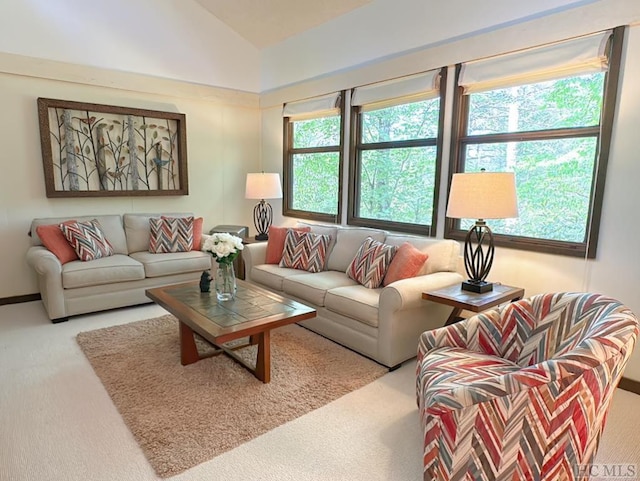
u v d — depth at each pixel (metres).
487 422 1.45
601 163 2.51
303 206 5.04
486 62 3.02
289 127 5.10
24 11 3.74
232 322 2.34
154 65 4.54
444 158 3.38
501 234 3.12
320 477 1.75
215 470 1.78
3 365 2.67
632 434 2.08
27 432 2.00
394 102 3.76
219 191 5.29
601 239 2.56
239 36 5.14
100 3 4.12
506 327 2.04
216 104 5.10
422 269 3.10
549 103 2.79
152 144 4.62
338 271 3.69
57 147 4.04
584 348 1.46
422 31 3.44
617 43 2.39
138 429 2.03
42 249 3.57
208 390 2.41
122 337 3.14
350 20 4.06
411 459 1.87
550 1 2.65
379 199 4.05
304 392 2.41
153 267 3.92
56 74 3.95
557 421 1.44
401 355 2.74
